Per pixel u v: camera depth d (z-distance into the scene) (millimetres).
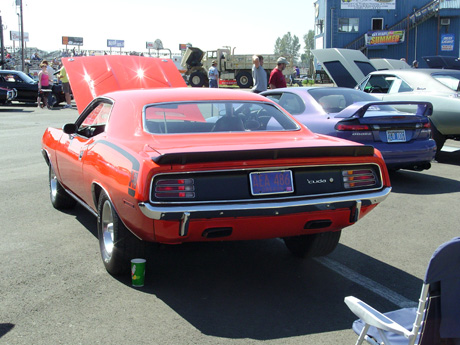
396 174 8359
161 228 3316
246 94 4633
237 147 3463
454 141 12156
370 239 5051
